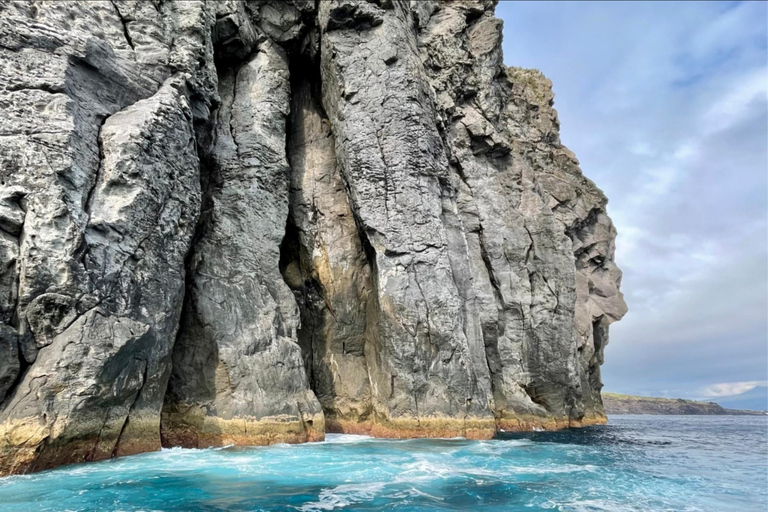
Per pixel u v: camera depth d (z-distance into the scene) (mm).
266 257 19719
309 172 23938
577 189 33875
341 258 22469
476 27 30875
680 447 20250
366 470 12211
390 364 19375
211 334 17062
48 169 12844
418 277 20297
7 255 12000
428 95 23250
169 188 15859
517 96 33406
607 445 19656
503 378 25047
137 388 13664
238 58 22781
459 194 27094
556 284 27516
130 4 17531
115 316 13352
